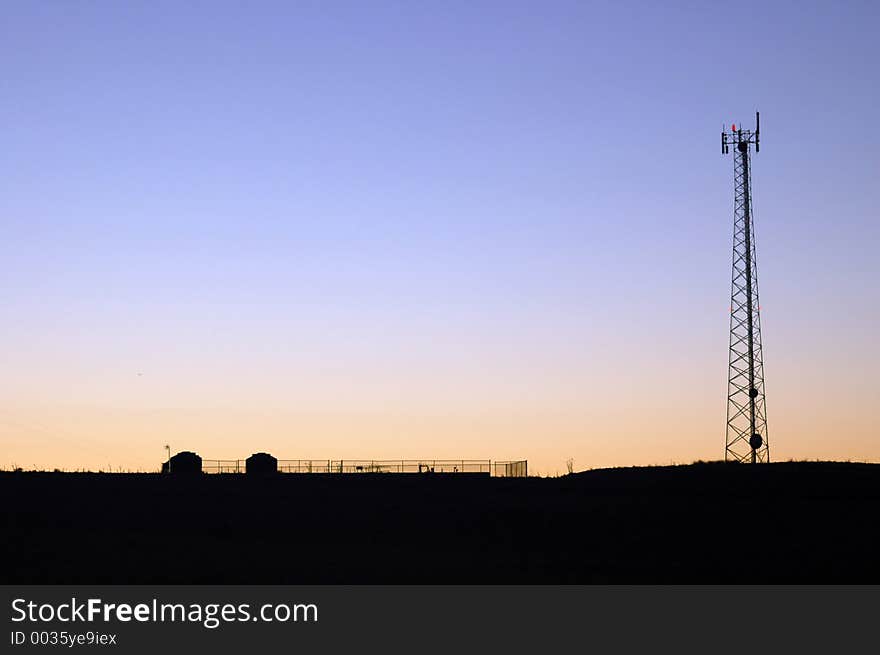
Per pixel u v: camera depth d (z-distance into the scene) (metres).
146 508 92.69
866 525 79.44
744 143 101.06
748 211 101.56
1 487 99.06
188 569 59.56
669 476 102.81
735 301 102.19
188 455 113.31
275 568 60.38
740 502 90.69
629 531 79.38
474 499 97.94
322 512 91.38
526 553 68.75
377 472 108.75
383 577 57.12
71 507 91.56
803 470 101.00
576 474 113.31
